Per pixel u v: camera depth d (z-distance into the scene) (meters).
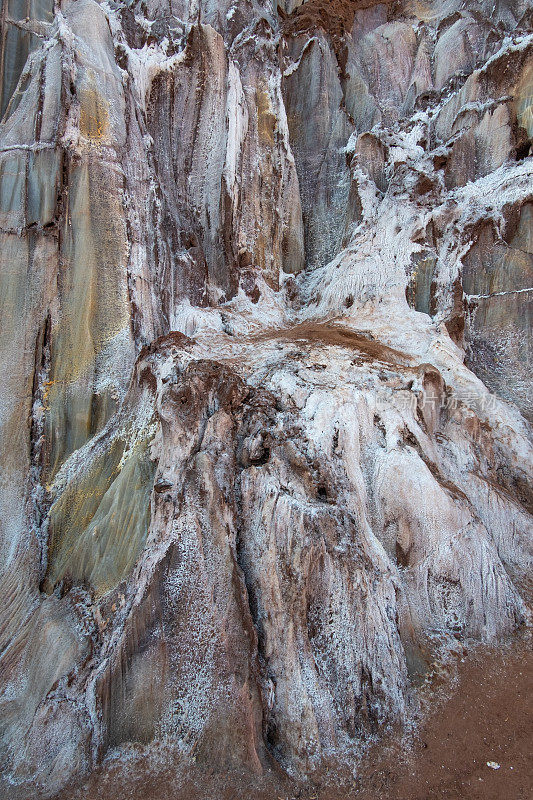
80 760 3.40
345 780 3.34
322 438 4.71
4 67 6.95
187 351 5.66
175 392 4.57
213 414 4.58
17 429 5.59
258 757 3.36
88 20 6.99
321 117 9.70
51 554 5.00
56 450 5.67
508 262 7.64
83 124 6.41
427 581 4.68
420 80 10.56
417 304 7.80
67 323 6.02
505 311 7.55
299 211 9.20
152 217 7.10
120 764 3.40
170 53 8.14
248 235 8.26
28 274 6.03
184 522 3.95
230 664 3.56
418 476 4.89
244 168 8.41
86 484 5.23
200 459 4.19
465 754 3.54
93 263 6.18
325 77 9.85
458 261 7.76
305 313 8.37
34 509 5.24
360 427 5.15
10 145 6.33
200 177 8.05
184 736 3.48
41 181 6.13
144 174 7.18
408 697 3.90
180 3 9.15
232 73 8.26
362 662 3.81
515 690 4.09
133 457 4.78
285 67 10.13
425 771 3.41
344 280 8.00
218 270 7.87
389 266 7.89
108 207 6.42
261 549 4.00
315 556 3.96
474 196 8.27
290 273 9.02
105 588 4.24
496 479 6.21
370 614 3.94
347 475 4.64
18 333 5.88
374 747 3.56
